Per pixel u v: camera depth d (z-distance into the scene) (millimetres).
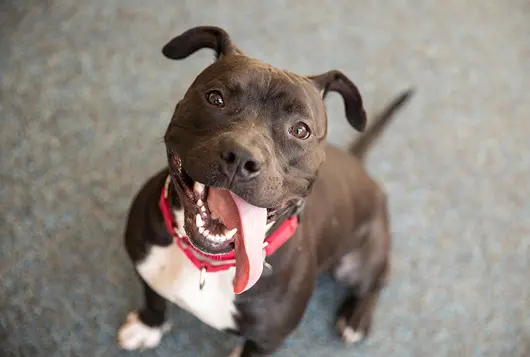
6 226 1061
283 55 1420
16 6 1313
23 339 970
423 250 1214
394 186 1281
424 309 1146
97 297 1033
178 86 1295
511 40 1626
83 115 1212
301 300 865
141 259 852
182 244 789
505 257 1234
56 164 1143
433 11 1631
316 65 1428
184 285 829
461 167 1342
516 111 1478
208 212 729
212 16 1430
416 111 1412
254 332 856
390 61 1490
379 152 1322
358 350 1088
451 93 1468
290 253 818
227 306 831
